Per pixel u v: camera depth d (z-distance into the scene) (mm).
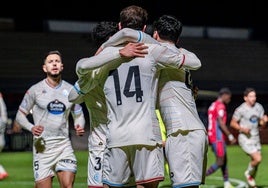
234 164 23812
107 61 7141
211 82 48125
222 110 16078
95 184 8617
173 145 7789
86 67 7164
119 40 7270
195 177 7750
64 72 46062
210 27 56562
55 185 16031
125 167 7250
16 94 42125
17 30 51344
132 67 7211
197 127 7820
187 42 53375
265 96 47219
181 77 7840
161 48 7355
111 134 7211
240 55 52906
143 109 7180
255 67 51656
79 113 10648
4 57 47219
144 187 7340
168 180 16734
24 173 20453
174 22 7848
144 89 7199
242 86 47781
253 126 16250
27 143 31859
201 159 7824
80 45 49625
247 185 16766
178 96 7793
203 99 38531
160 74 7809
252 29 57312
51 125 10484
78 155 28078
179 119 7750
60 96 10578
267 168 21594
